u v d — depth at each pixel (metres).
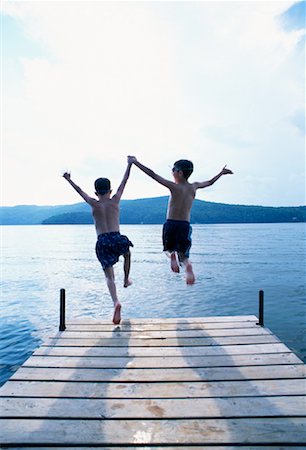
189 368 3.77
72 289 18.91
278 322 11.90
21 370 3.72
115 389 3.31
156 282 20.73
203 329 5.11
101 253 4.63
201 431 2.63
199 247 47.91
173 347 4.39
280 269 25.45
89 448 2.47
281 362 3.90
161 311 13.62
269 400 3.08
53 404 3.03
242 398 3.12
